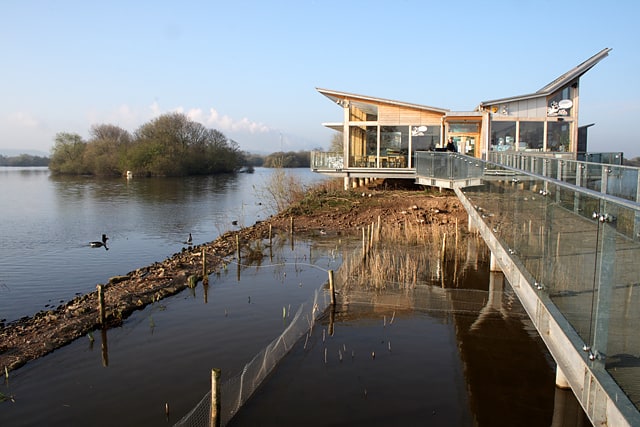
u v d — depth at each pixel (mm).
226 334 10406
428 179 21750
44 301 13125
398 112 27766
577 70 25047
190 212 32219
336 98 28500
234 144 91625
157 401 7758
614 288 3943
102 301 10695
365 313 11297
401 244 18516
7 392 8062
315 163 28672
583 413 7207
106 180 66875
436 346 9562
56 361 9141
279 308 12023
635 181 6008
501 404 7496
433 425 6980
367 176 27891
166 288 13414
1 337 10102
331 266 16141
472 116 25922
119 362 9102
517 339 9852
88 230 25016
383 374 8461
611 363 3977
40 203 37281
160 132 78938
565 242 5285
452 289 12875
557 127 25766
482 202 12406
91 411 7492
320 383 8172
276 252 18234
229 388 7941
